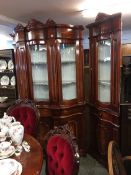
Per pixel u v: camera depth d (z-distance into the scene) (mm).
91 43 2656
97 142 2707
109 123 2359
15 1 2340
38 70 2879
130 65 2459
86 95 3109
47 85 2828
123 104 2189
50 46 2596
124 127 2227
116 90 2176
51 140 1424
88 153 3010
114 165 1161
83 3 2479
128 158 1677
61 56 2670
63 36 2578
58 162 1345
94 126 2771
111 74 2240
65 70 2783
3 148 1476
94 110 2719
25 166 1294
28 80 2846
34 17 3146
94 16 3145
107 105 2373
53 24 2514
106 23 2244
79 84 2803
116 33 2092
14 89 3674
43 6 2568
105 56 2480
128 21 3719
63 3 2467
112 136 2314
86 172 2486
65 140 1316
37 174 1207
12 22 3221
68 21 3510
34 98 2867
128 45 3342
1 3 2406
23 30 2717
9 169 1184
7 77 3789
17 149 1518
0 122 1830
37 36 2631
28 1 2350
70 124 2781
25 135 1862
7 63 3691
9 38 5312
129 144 2260
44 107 2758
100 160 2662
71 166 1201
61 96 2697
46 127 2803
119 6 2662
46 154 1487
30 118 2217
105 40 2357
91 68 2717
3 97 3793
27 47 2760
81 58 2768
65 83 2787
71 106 2734
